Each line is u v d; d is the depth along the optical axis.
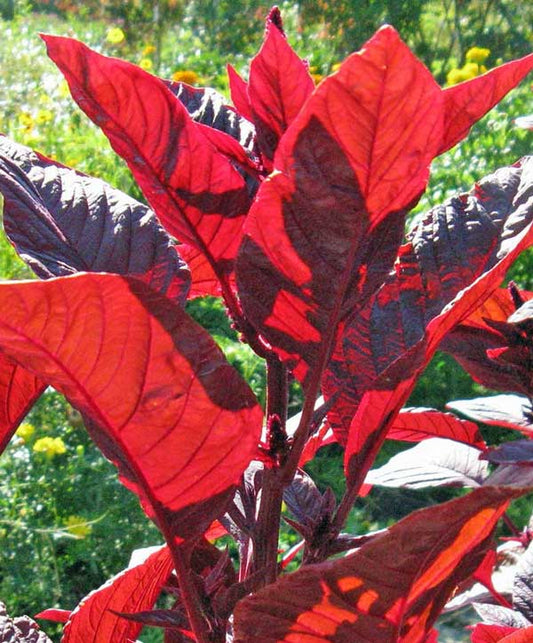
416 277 0.65
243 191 0.52
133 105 0.49
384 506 2.18
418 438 0.80
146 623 0.52
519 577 0.74
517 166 0.68
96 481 1.96
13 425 0.60
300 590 0.45
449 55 5.66
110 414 0.44
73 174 0.59
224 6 5.82
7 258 2.52
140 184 0.52
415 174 0.44
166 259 0.56
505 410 0.68
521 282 2.52
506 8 6.00
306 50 5.38
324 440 0.69
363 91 0.40
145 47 5.48
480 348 0.70
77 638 0.61
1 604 0.64
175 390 0.43
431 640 0.68
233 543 1.90
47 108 3.84
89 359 0.41
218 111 0.64
